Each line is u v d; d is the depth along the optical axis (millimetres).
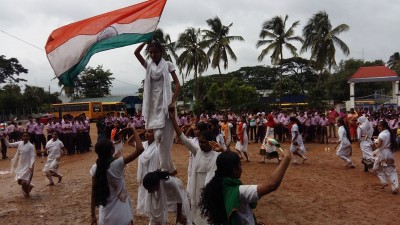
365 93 57156
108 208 4418
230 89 39844
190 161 6273
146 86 5379
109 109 48469
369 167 11914
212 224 3186
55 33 5391
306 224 6965
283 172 2934
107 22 5395
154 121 5355
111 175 4406
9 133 21547
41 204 8859
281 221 7141
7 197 9656
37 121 18922
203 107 40500
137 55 5379
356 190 9547
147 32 5359
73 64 5277
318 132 20953
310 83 61500
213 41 38562
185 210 5426
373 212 7633
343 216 7398
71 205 8695
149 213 5336
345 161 13445
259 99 48094
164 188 5250
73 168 14125
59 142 11141
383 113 21094
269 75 73625
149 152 6438
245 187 3039
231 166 3180
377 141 9438
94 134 30734
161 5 5469
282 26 37031
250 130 23656
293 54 37906
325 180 10797
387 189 9633
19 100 57812
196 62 40094
